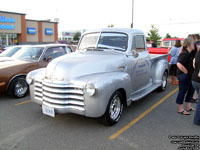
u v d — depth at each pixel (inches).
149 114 183.9
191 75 172.9
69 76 142.9
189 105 192.2
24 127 156.3
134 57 186.9
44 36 1544.0
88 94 134.2
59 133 146.3
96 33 197.5
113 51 180.9
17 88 229.5
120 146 128.7
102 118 149.5
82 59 158.7
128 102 169.5
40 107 201.5
